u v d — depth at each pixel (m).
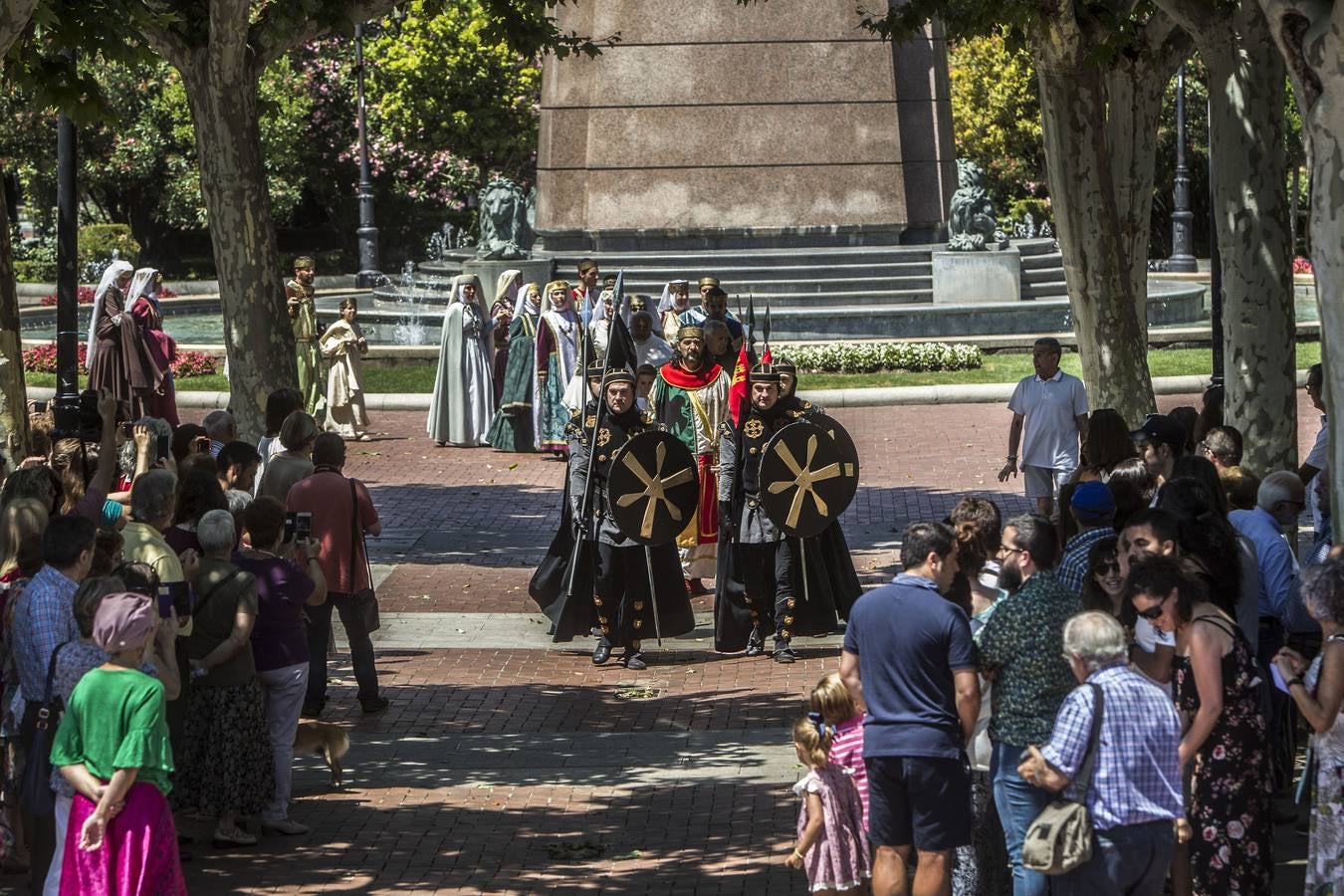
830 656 28.11
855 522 38.75
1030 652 14.53
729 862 18.14
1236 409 29.56
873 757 15.05
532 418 48.88
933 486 42.78
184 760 18.61
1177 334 65.31
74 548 16.12
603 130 72.31
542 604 28.55
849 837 16.00
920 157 72.88
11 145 108.06
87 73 26.34
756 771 21.70
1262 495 19.55
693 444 31.42
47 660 15.78
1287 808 18.89
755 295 69.38
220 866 18.28
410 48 110.62
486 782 21.48
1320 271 14.46
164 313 89.56
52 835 15.27
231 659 18.70
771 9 71.44
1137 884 13.71
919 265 70.44
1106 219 31.42
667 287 47.38
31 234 146.38
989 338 64.69
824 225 72.00
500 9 37.66
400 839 19.17
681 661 28.19
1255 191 29.03
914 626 14.90
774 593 28.02
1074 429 32.62
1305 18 14.31
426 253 129.38
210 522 18.70
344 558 24.66
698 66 71.75
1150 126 32.72
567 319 47.88
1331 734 14.39
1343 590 14.16
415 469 46.62
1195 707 15.15
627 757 22.53
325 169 121.38
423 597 32.69
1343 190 14.23
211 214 31.77
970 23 32.34
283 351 32.31
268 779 18.89
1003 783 14.59
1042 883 14.28
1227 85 28.91
